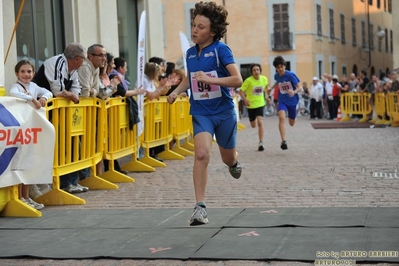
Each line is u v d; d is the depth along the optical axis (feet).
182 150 47.57
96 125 32.99
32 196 28.60
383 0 192.95
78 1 46.73
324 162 40.50
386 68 194.39
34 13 42.04
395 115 74.84
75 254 19.52
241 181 33.32
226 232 21.35
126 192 31.19
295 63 138.62
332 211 23.98
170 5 137.90
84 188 31.55
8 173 25.21
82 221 24.25
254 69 49.34
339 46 156.46
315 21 140.36
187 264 18.16
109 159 34.35
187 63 22.52
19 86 26.58
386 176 33.42
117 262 18.66
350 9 164.55
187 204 27.63
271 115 120.88
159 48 63.82
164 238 20.97
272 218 23.12
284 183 32.14
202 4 22.20
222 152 23.06
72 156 30.17
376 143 52.90
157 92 31.53
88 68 31.40
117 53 53.06
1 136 24.77
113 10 52.39
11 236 22.21
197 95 22.15
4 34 37.06
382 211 23.70
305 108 119.14
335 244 19.31
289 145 53.31
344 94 93.56
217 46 22.11
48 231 22.77
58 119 28.53
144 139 40.73
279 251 18.80
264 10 138.31
